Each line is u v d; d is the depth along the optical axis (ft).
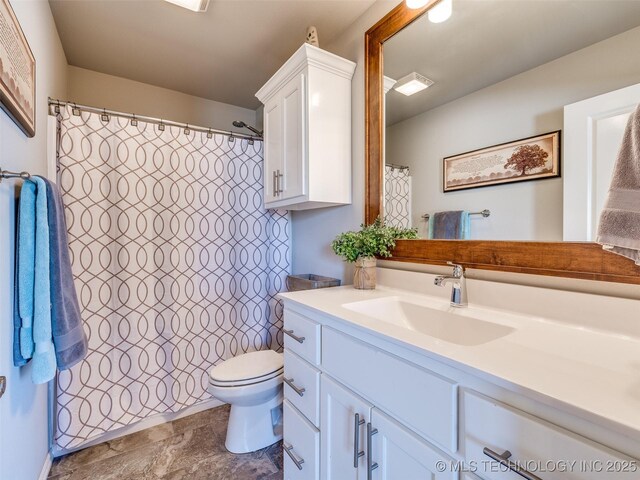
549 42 3.13
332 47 6.10
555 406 1.64
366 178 5.22
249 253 7.06
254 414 5.36
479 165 3.73
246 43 6.33
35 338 3.27
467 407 2.06
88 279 5.37
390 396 2.61
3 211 3.07
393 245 4.76
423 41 4.40
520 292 3.27
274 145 5.98
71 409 5.19
